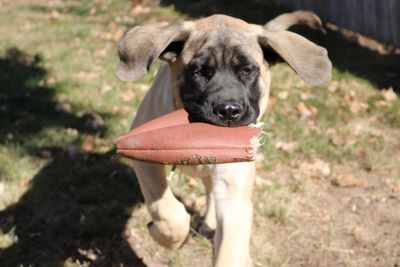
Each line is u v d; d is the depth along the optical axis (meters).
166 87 4.07
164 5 11.92
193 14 11.33
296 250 4.95
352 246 5.01
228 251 3.76
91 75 8.56
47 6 12.22
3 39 10.10
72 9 11.94
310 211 5.48
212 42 3.72
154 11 11.58
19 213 5.36
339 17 10.63
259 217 5.30
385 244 5.04
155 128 3.44
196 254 4.89
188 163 3.31
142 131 3.39
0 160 6.11
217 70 3.68
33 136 6.71
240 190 3.92
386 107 7.65
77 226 5.13
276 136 6.79
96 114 7.31
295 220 5.29
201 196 5.64
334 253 4.92
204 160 3.29
